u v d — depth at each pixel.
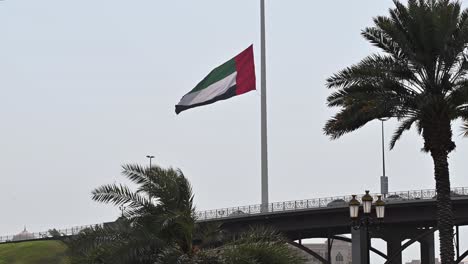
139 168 38.41
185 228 37.44
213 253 37.06
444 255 47.59
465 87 45.47
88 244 38.59
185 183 38.94
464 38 44.56
